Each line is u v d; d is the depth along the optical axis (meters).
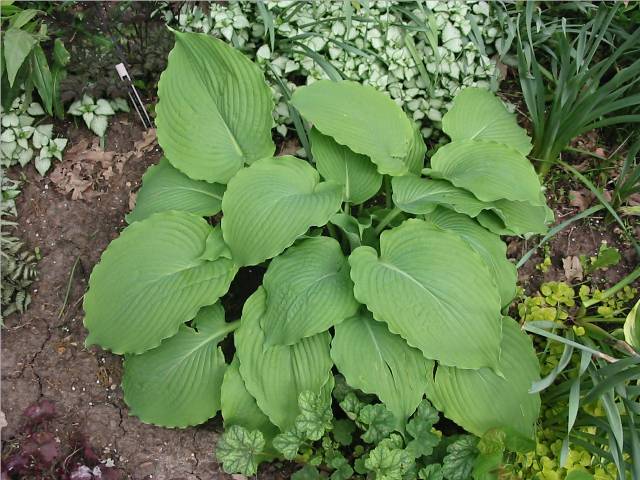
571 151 3.00
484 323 2.09
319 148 2.52
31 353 2.53
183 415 2.25
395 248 2.23
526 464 2.20
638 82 2.82
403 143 2.51
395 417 2.04
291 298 2.15
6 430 2.41
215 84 2.50
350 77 2.79
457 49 2.80
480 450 2.01
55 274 2.68
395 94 2.80
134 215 2.53
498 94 3.06
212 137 2.53
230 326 2.36
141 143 2.92
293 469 2.32
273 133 2.89
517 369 2.23
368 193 2.50
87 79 2.82
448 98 2.85
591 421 2.17
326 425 2.01
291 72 2.89
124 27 3.00
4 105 2.82
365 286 2.09
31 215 2.79
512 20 2.88
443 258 2.16
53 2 3.02
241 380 2.21
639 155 2.95
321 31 2.85
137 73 2.88
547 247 2.79
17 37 2.66
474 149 2.50
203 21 2.87
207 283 2.21
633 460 1.99
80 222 2.78
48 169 2.85
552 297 2.59
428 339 2.05
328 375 2.16
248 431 2.04
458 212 2.32
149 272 2.26
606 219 2.83
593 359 2.37
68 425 2.40
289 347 2.19
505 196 2.30
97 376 2.50
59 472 2.24
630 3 2.92
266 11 2.75
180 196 2.53
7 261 2.62
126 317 2.21
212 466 2.33
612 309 2.59
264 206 2.23
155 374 2.28
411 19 2.91
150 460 2.34
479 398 2.20
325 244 2.31
